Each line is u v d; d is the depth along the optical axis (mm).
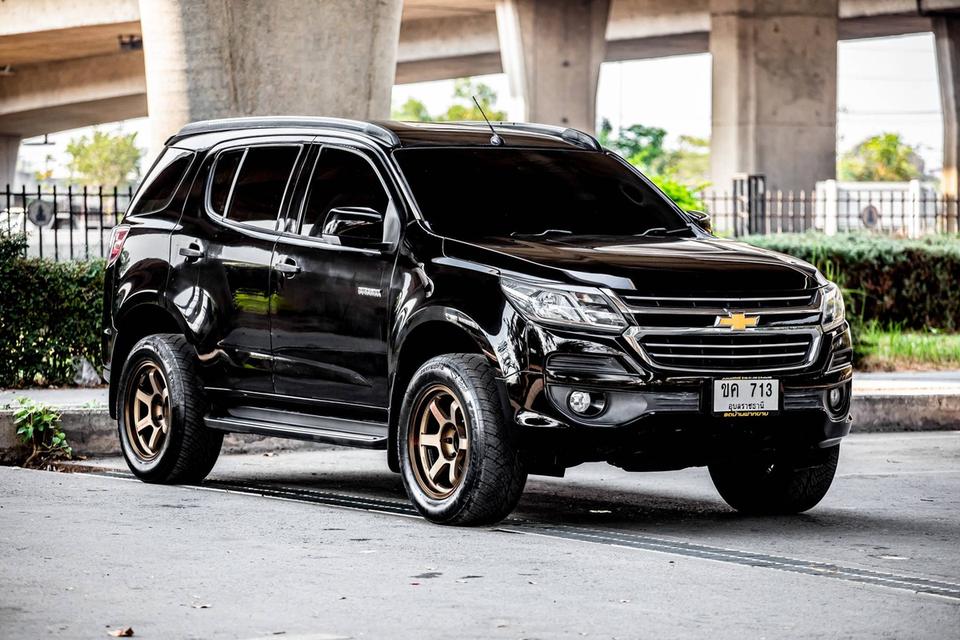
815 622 7363
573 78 55750
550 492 11875
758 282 9758
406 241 10289
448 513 9820
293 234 11117
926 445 14867
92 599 7750
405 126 11258
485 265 9766
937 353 20625
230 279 11477
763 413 9617
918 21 73188
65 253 42375
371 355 10422
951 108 69625
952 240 25750
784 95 55781
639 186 11328
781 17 55688
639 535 9789
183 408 11711
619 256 9766
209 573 8406
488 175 10844
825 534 9898
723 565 8766
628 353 9344
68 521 10102
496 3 56719
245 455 14055
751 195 33188
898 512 10852
